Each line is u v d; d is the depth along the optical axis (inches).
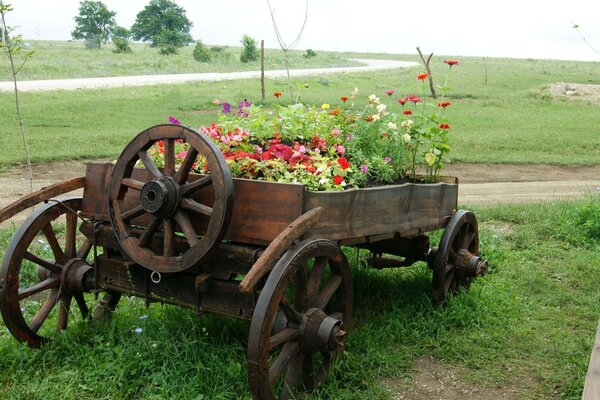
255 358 132.6
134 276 165.8
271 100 971.9
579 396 156.3
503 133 733.3
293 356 148.7
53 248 177.5
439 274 201.2
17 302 164.7
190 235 147.3
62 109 817.5
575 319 205.8
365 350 174.9
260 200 149.2
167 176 150.5
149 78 1405.0
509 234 303.3
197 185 147.2
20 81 1207.6
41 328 183.2
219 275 152.3
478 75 1722.4
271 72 1761.8
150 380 153.8
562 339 189.5
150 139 153.3
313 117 212.8
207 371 153.2
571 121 861.8
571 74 1820.9
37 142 582.6
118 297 190.1
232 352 162.7
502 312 207.9
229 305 151.9
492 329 194.9
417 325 191.6
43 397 146.4
